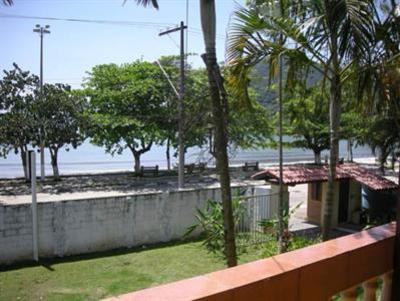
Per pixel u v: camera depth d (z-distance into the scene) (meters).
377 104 8.27
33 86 24.83
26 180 24.67
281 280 1.48
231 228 7.84
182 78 21.69
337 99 8.48
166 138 26.69
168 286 1.31
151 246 13.14
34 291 9.31
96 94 26.81
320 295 1.66
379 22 7.96
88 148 63.16
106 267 11.03
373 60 7.72
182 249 12.78
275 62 8.20
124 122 25.22
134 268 10.96
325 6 7.02
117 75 27.59
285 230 11.30
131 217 13.02
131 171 31.77
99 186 24.00
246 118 24.91
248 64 8.12
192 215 14.26
